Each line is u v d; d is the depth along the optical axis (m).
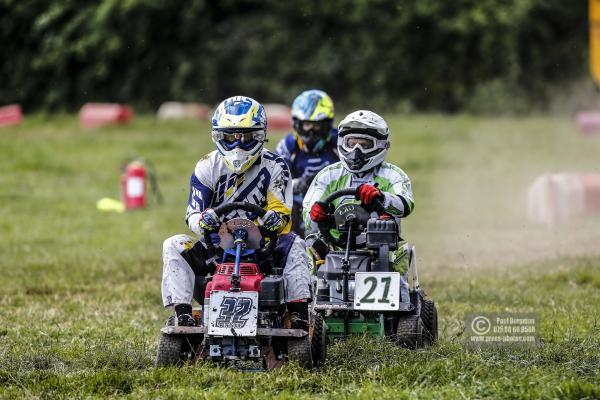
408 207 31.27
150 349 30.86
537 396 23.97
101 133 113.50
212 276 27.98
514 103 140.12
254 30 139.12
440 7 139.25
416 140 108.56
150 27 138.12
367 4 137.75
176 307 28.00
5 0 137.25
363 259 30.09
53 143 103.69
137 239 59.00
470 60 142.50
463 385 25.27
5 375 27.36
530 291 42.72
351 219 30.39
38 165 89.56
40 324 36.16
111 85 140.62
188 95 138.50
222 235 28.00
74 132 114.00
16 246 56.16
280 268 28.77
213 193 29.66
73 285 44.78
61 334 34.22
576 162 98.88
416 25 140.38
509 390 24.42
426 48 141.38
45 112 139.00
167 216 68.56
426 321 31.31
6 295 42.50
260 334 26.67
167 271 28.19
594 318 35.38
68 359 29.67
